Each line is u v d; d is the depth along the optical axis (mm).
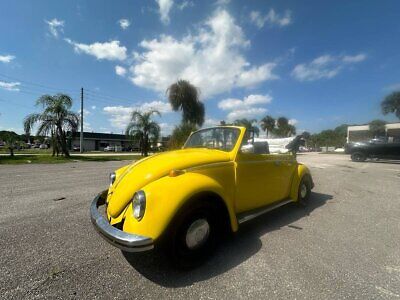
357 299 2066
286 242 3209
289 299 2064
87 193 6012
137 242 2156
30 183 7480
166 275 2438
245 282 2316
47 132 19594
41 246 3035
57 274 2428
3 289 2176
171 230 2355
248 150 3623
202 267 2586
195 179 2617
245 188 3434
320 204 5172
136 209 2324
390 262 2688
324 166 13500
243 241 3238
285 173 4418
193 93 20203
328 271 2498
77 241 3189
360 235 3449
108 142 68938
